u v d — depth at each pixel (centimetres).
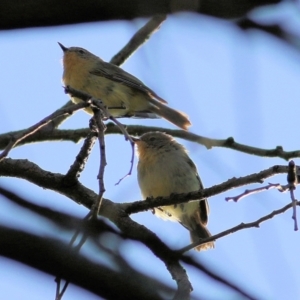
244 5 292
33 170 850
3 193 394
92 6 279
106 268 312
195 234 1484
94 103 632
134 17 291
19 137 586
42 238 303
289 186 646
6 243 295
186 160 1474
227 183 800
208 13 296
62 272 303
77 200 849
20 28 278
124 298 309
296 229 611
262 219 660
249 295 393
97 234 442
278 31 299
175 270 691
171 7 292
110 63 1421
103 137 599
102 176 558
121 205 877
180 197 842
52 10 275
